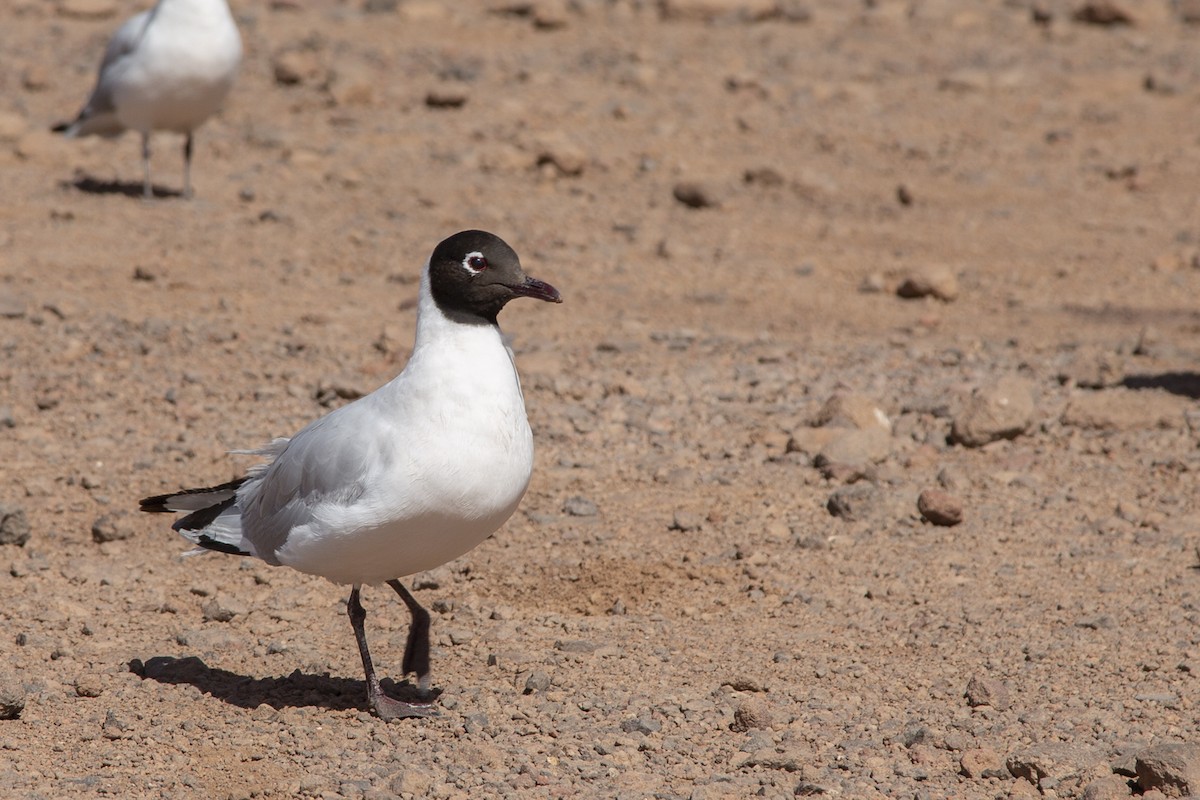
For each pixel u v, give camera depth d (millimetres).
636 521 11867
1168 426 13898
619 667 9398
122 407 14078
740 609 10391
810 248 20391
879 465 12930
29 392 14312
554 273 18938
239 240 19406
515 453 8328
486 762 8047
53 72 27328
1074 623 10039
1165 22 32281
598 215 21344
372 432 8234
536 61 28734
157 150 23312
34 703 8742
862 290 18797
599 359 15828
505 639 9883
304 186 21875
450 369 8172
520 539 11531
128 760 8047
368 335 16281
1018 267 19719
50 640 9688
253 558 11172
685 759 8164
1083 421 13945
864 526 11766
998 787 7812
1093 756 8000
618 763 8086
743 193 22625
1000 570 10977
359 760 8125
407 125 24859
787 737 8359
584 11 32562
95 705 8750
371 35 30156
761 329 17172
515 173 22953
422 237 19875
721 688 9078
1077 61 29500
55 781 7793
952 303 18391
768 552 11312
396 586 9148
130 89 19766
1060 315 17828
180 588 10648
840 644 9758
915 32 31641
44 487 12172
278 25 30578
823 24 32281
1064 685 9094
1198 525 11766
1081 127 25938
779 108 26578
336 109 25547
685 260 19672
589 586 10758
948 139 25234
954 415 14109
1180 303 18234
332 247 19375
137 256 18500
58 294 16828
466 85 27016
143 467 12672
